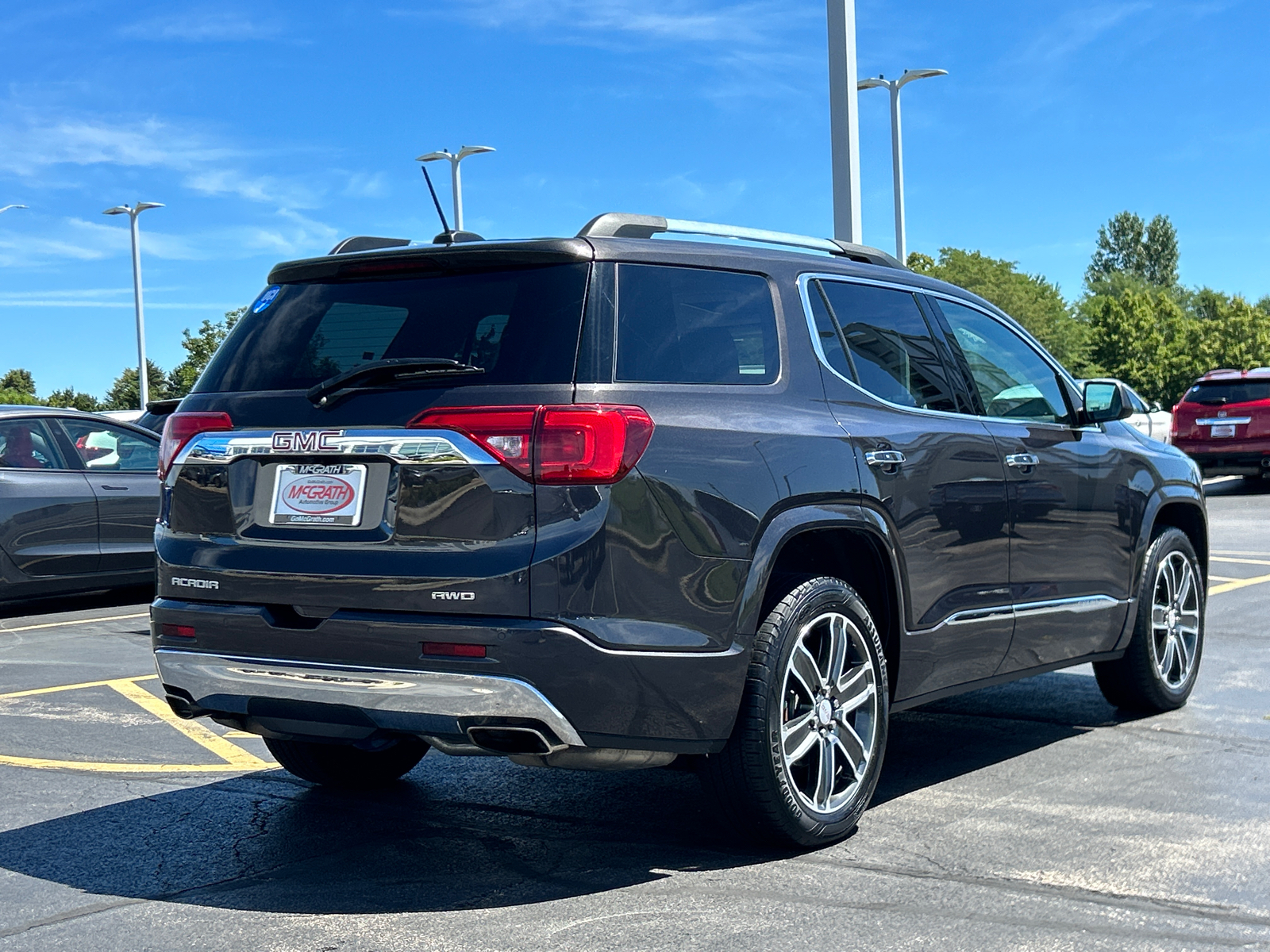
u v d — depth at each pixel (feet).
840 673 13.89
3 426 34.30
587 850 13.76
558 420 11.86
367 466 12.43
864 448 14.29
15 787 16.60
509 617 11.73
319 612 12.46
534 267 12.82
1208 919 11.43
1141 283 468.34
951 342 16.79
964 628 15.67
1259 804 15.03
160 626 13.47
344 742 13.03
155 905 12.19
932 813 14.90
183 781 16.92
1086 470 18.08
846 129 43.80
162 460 13.97
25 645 29.07
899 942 10.97
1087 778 16.31
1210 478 63.98
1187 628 20.56
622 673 11.92
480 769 17.52
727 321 13.75
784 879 12.69
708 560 12.48
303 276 14.07
